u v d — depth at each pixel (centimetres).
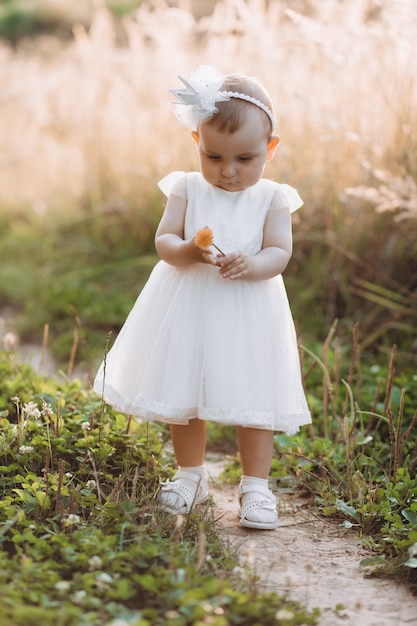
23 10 1681
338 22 547
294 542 306
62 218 795
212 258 295
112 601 235
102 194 776
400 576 278
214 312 301
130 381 314
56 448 327
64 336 587
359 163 555
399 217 509
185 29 718
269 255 308
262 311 308
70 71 835
